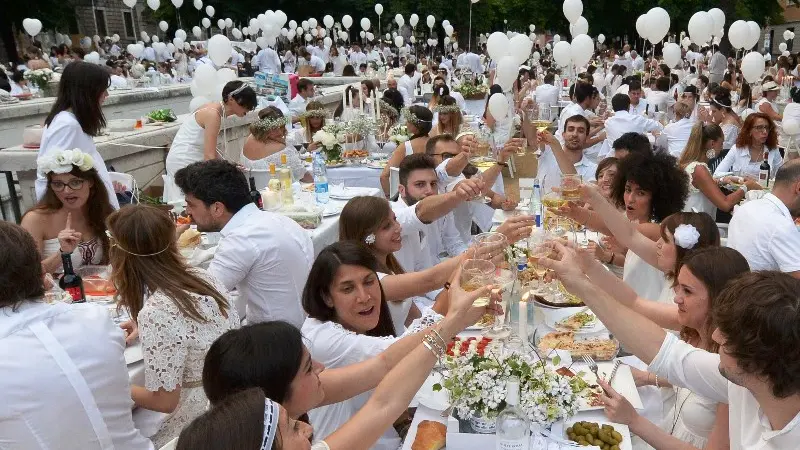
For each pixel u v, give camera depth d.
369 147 7.51
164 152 6.73
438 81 12.24
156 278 2.21
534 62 23.06
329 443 1.54
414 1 35.62
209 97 6.68
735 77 13.18
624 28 37.97
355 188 5.36
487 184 4.24
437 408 2.11
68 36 32.03
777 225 3.09
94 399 1.80
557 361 2.16
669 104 10.65
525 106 5.38
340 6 36.84
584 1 36.41
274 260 2.97
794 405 1.38
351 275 2.25
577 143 5.44
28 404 1.68
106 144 5.65
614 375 2.29
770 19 34.00
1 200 5.92
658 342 1.86
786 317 1.26
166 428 2.24
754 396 1.45
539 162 5.23
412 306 3.29
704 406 2.17
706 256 2.07
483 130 7.02
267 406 1.04
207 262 3.31
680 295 2.13
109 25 37.62
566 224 3.57
